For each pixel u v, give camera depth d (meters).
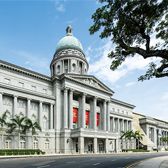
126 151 66.31
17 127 43.75
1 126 40.22
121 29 15.60
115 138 58.72
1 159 26.56
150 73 17.27
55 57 82.88
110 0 14.43
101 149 57.97
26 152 39.03
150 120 98.00
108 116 65.31
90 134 50.22
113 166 18.34
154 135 99.88
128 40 16.69
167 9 13.95
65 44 82.00
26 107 48.03
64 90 53.53
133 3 13.66
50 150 48.50
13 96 44.88
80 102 58.38
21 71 48.62
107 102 66.81
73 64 75.25
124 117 80.75
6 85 43.38
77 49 80.69
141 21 14.74
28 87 50.00
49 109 53.34
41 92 52.50
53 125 52.44
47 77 54.81
